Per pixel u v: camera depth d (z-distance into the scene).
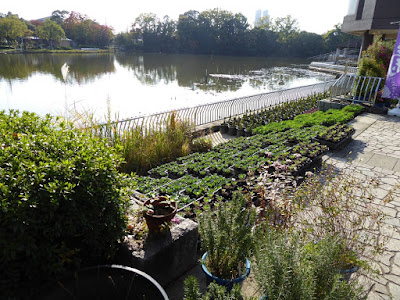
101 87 20.19
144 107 14.17
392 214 3.54
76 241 2.09
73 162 2.02
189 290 1.65
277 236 2.11
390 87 8.55
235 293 1.65
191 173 4.78
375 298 2.32
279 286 1.71
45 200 1.75
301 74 33.84
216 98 17.23
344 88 10.85
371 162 5.30
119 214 2.20
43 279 1.83
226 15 64.06
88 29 68.81
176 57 58.47
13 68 26.84
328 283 1.86
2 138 2.17
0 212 1.60
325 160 5.37
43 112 11.59
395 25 10.35
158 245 2.32
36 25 68.50
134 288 1.85
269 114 9.61
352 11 12.40
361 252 2.47
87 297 1.89
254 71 36.47
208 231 2.27
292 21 70.25
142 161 5.13
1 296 1.68
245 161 4.84
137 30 69.62
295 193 2.97
